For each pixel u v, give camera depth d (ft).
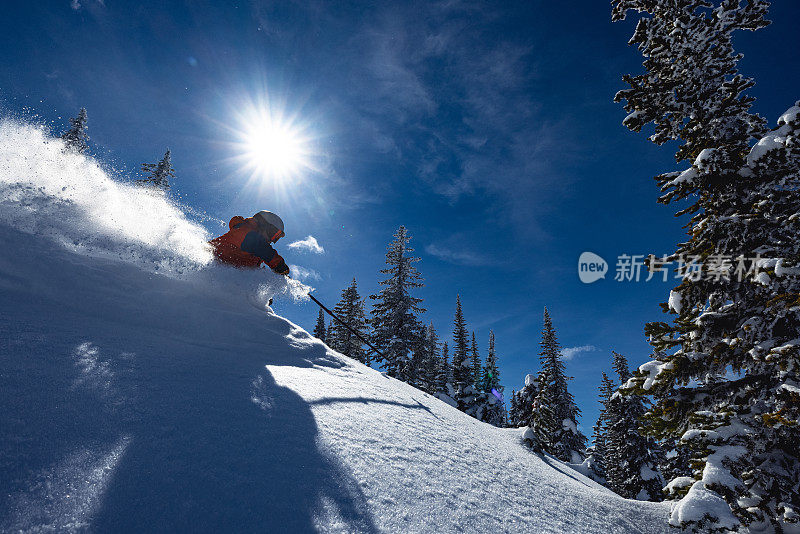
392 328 83.20
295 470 5.70
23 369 5.55
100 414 5.23
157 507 4.08
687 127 17.99
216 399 6.93
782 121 13.00
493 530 6.64
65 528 3.46
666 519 11.07
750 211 15.44
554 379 100.01
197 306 11.64
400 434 9.31
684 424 13.80
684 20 17.81
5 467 3.79
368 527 5.12
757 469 10.55
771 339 12.78
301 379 10.05
